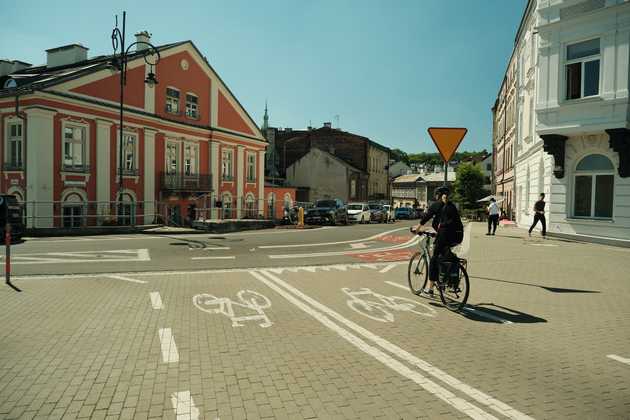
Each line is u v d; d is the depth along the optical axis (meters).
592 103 15.57
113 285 8.70
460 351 5.05
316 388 4.00
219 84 34.53
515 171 30.48
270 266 11.52
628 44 14.80
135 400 3.73
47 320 6.14
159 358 4.71
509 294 8.10
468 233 21.81
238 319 6.29
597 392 3.99
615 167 15.63
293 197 45.94
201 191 31.69
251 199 38.38
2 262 11.63
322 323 6.13
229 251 14.56
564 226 17.34
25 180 22.14
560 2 16.36
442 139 8.23
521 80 28.41
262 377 4.23
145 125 27.77
